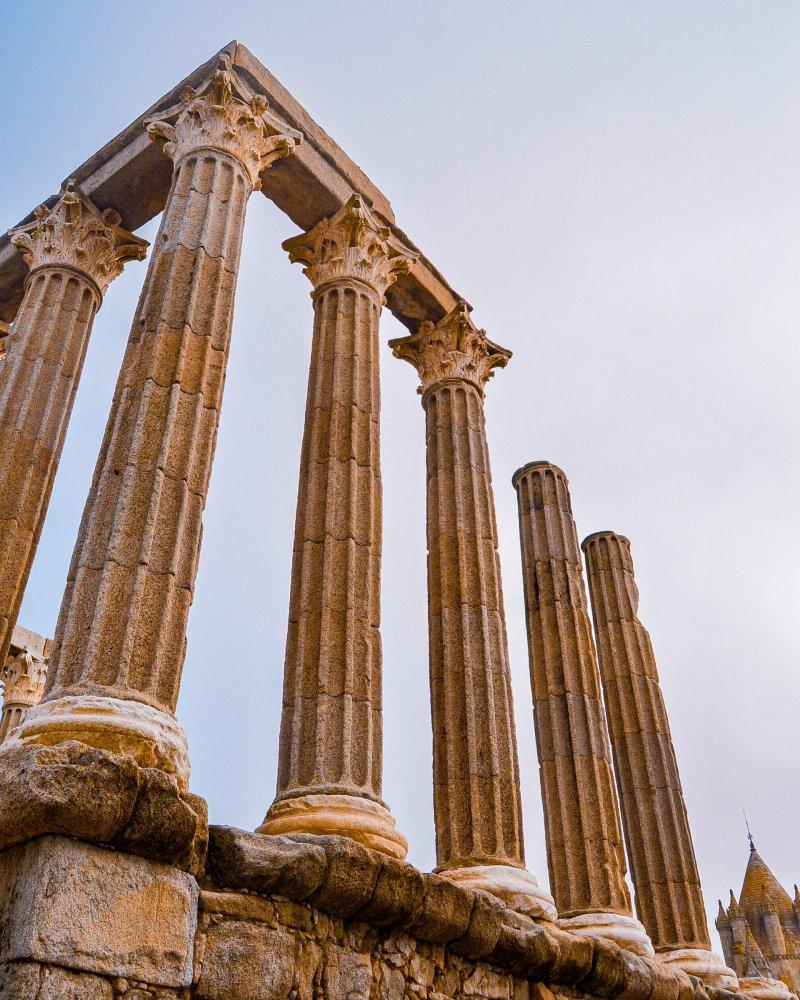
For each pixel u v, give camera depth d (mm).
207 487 10617
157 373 10867
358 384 14805
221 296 12078
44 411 14703
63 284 15883
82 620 9062
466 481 16969
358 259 16125
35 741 7895
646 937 15516
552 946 11227
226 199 13086
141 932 6812
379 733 11891
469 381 18281
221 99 13914
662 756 20609
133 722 8273
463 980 10016
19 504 13727
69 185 16344
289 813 10664
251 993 7484
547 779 17719
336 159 17016
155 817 7020
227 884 7824
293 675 12102
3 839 6766
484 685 14539
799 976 43000
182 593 9625
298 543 13375
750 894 47625
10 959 6215
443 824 13578
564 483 21516
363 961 8656
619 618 22531
